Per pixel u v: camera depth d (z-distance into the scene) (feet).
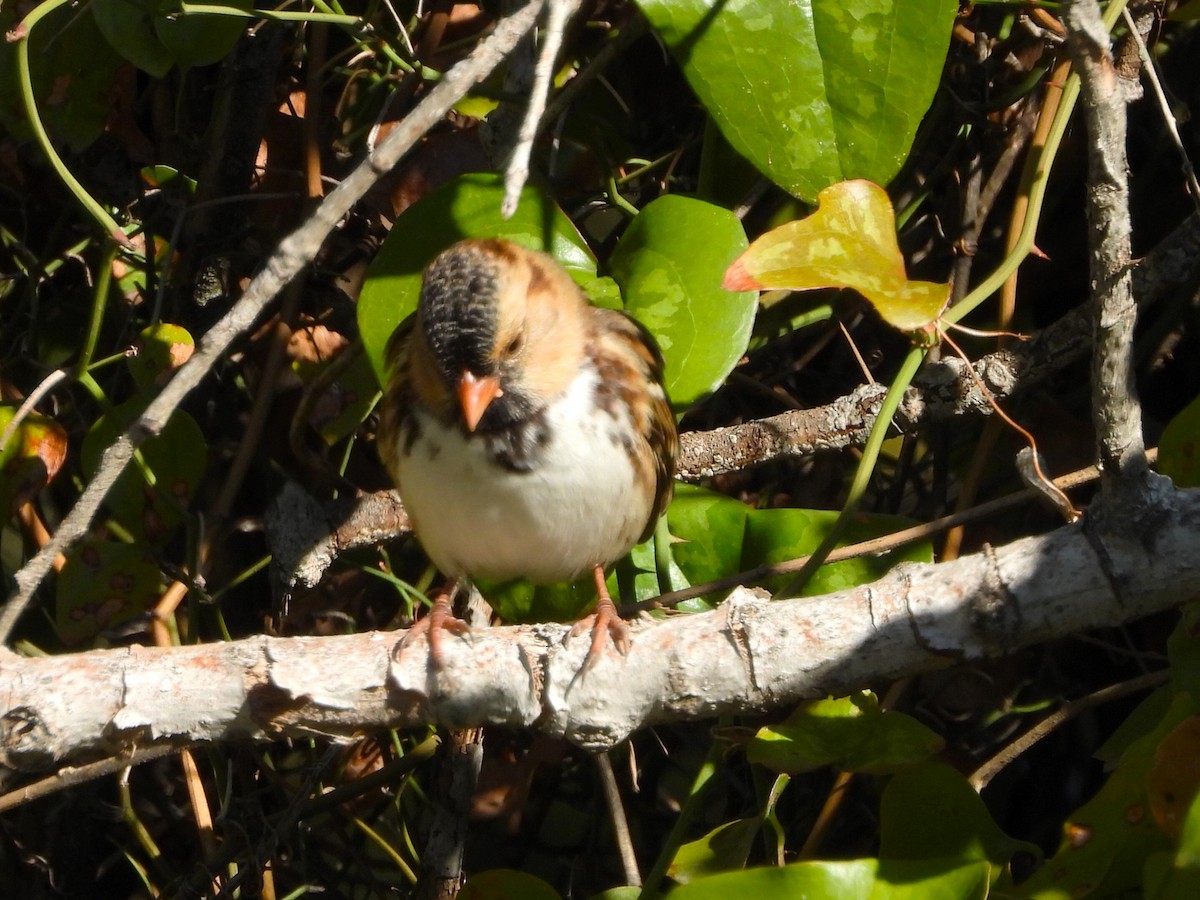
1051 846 24.88
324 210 13.50
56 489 26.45
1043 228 25.38
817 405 25.88
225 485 23.34
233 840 23.56
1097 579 15.17
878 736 17.24
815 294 23.99
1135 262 15.37
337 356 23.76
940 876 15.19
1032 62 23.54
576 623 16.78
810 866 15.25
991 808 25.09
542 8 14.10
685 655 16.07
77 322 26.58
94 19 21.72
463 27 25.48
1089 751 24.93
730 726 18.76
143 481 22.66
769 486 25.72
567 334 19.92
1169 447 17.62
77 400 26.37
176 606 24.22
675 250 20.94
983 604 15.43
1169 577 15.03
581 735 16.33
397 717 16.30
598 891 26.58
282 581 23.79
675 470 21.42
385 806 27.37
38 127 18.02
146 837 24.97
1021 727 25.00
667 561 21.50
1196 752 14.64
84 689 15.74
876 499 25.99
